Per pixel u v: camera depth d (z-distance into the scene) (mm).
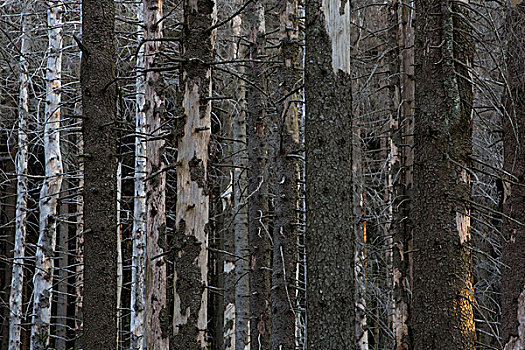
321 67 6977
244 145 14430
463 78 6676
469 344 6398
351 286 6688
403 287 10203
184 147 7684
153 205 11031
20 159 15570
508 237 7773
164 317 10812
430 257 6664
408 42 10422
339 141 6871
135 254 14031
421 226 6828
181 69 7844
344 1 7035
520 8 7320
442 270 6559
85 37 8180
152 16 11406
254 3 11961
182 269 7488
